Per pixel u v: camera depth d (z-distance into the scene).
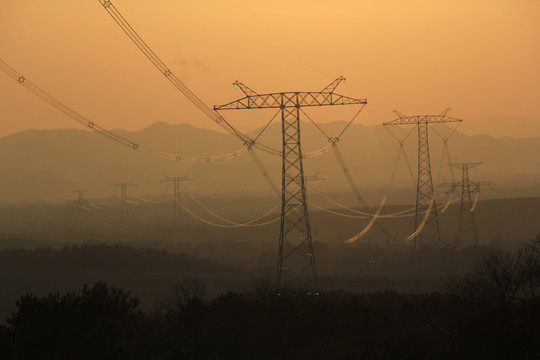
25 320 139.25
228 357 135.88
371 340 137.75
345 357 128.75
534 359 110.44
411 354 120.50
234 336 144.25
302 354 134.75
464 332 124.31
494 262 150.00
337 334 151.50
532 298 141.38
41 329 136.62
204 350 138.62
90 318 143.00
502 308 130.88
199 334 145.38
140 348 137.62
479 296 140.00
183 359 125.44
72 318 140.00
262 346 142.12
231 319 151.62
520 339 114.75
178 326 150.50
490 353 113.44
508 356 112.12
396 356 121.25
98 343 134.50
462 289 147.25
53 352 135.38
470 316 128.62
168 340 142.12
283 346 144.12
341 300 188.00
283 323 151.25
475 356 113.81
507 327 118.69
